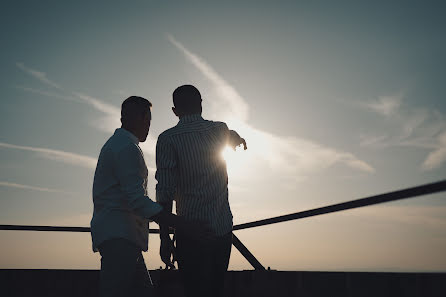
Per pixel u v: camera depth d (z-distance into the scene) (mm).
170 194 1962
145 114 2041
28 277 2900
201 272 1952
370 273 1881
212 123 2109
